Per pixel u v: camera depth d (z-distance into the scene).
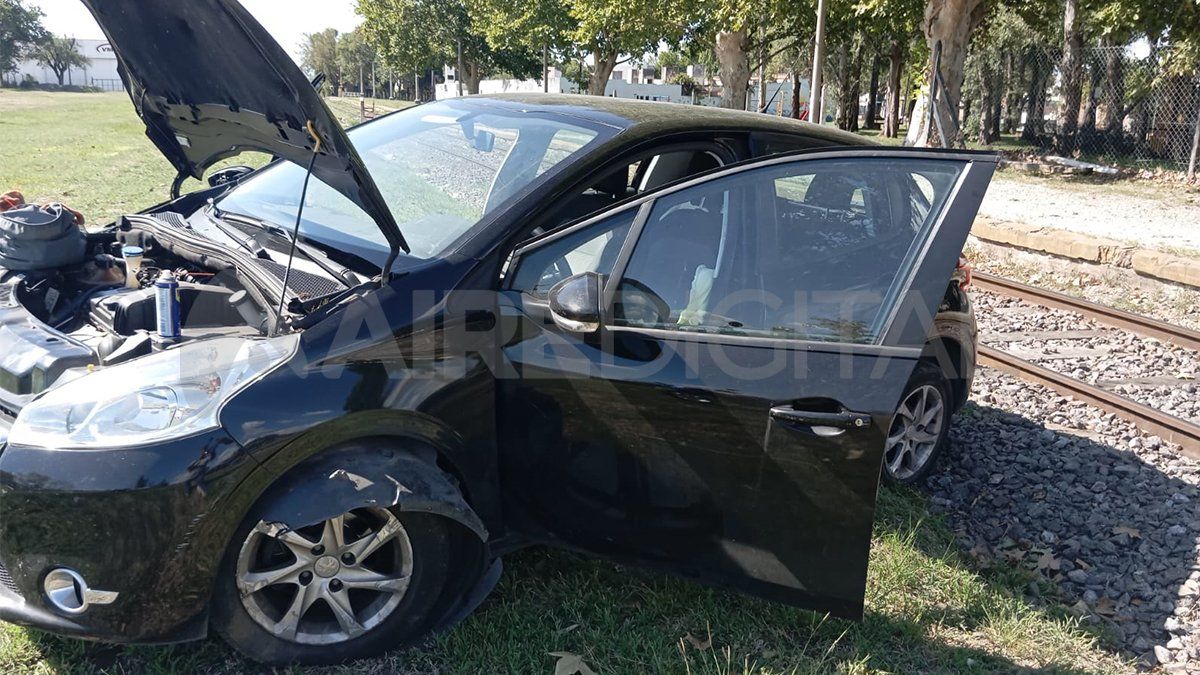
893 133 40.47
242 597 2.66
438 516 2.83
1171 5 19.80
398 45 53.31
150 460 2.41
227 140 3.50
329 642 2.82
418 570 2.85
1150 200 15.26
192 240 3.53
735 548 2.95
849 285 2.94
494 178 3.42
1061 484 4.76
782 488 2.84
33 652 2.79
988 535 4.30
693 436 2.89
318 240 3.34
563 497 3.08
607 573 3.44
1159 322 7.47
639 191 3.64
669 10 26.62
